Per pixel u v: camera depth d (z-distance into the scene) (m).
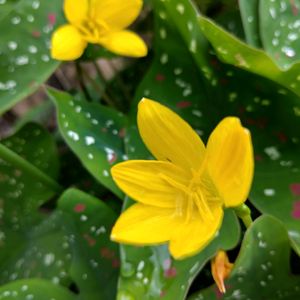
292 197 0.15
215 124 0.17
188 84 0.17
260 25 0.16
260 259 0.15
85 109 0.17
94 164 0.16
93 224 0.16
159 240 0.13
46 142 0.19
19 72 0.17
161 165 0.13
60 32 0.16
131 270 0.15
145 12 0.22
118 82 0.21
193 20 0.15
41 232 0.17
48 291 0.16
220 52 0.15
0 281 0.17
